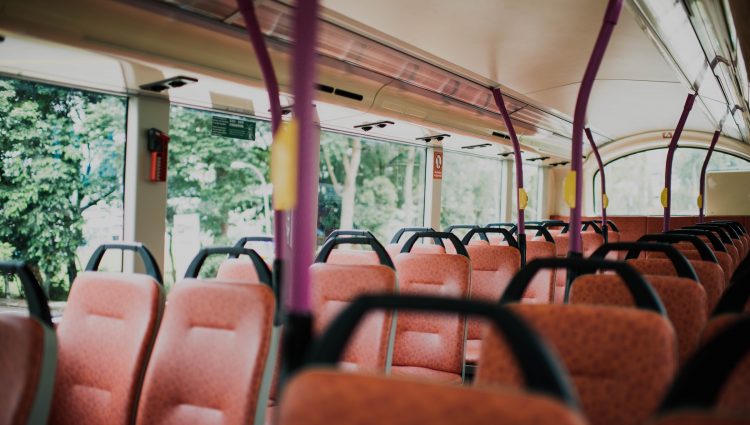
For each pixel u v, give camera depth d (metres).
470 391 0.80
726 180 10.18
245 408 1.82
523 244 4.54
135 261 3.76
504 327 0.85
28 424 1.58
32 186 3.33
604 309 1.26
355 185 6.04
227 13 3.26
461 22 3.99
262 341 1.86
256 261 2.21
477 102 6.04
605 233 6.78
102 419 2.12
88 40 2.86
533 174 10.45
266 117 4.61
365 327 2.55
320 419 0.83
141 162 3.78
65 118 3.49
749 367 1.15
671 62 4.65
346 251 3.82
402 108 5.12
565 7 3.74
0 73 3.17
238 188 4.58
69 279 3.50
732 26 3.73
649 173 10.69
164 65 3.24
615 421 1.21
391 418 0.81
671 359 1.19
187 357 1.96
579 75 5.57
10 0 2.54
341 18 3.78
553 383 0.80
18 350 1.58
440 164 7.17
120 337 2.16
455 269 3.31
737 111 7.36
